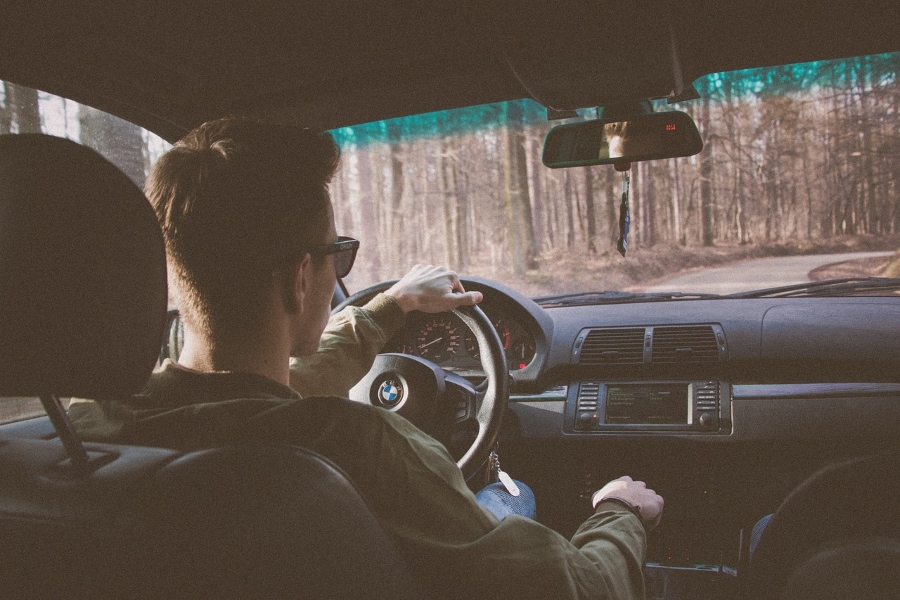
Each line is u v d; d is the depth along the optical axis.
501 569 1.02
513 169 34.75
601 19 2.22
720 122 31.52
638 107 2.53
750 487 2.90
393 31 2.46
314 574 0.85
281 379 1.14
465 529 1.04
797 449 2.82
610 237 34.31
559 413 3.05
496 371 2.17
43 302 0.84
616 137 2.55
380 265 33.56
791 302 3.24
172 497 0.82
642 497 1.54
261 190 1.07
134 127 2.82
